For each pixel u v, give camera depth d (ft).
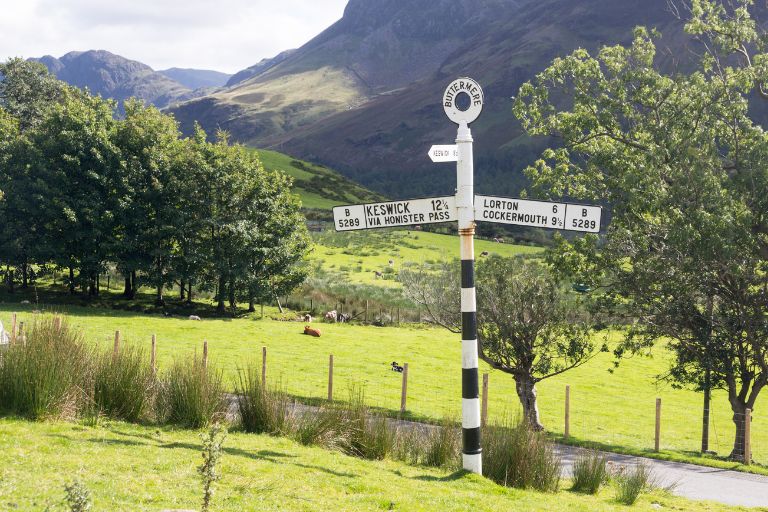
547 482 47.70
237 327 169.07
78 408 45.55
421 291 109.70
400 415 92.02
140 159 208.23
